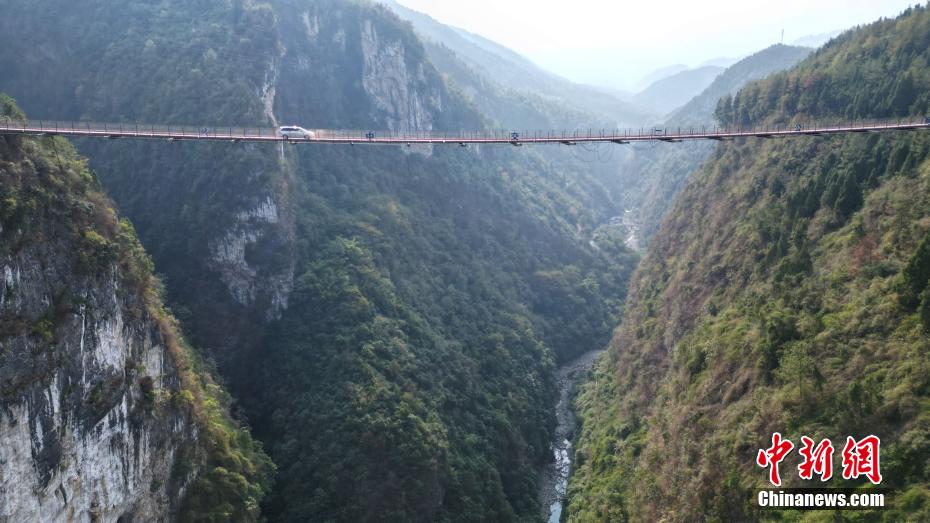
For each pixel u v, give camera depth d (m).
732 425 57.56
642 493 68.62
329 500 75.31
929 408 43.12
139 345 60.28
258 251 102.00
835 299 59.53
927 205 60.53
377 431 79.00
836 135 88.88
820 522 42.97
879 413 45.44
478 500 82.44
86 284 53.44
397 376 89.69
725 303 79.50
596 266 175.50
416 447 78.69
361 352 91.25
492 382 108.75
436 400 91.19
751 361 61.59
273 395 91.94
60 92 117.06
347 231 115.00
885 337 51.00
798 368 53.19
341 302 99.44
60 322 50.31
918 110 85.12
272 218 103.62
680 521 57.44
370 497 75.00
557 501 93.75
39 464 46.81
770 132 74.06
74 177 58.28
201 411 68.38
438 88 181.50
